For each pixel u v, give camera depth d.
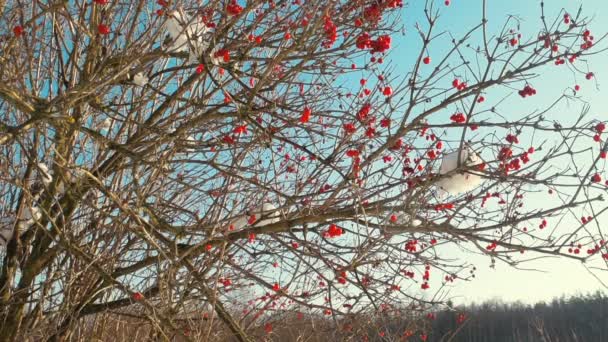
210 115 3.90
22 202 4.36
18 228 4.65
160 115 4.84
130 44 4.04
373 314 4.71
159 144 4.02
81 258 3.96
